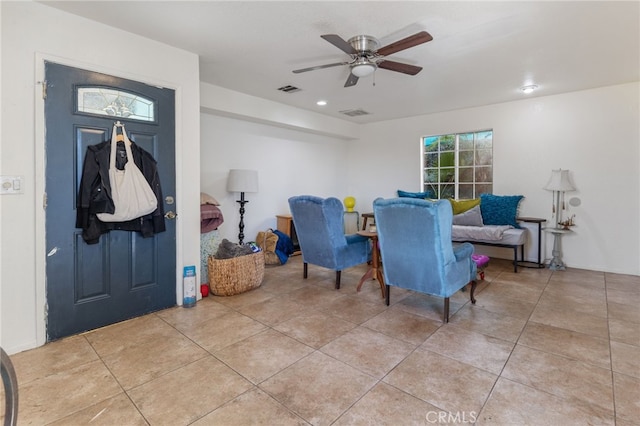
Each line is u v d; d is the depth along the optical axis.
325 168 6.23
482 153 5.17
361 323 2.66
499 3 2.23
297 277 4.01
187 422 1.54
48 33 2.25
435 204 2.44
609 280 3.80
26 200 2.20
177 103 2.94
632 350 2.18
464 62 3.27
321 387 1.81
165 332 2.48
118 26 2.53
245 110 4.44
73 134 2.37
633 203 3.98
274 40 2.80
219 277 3.25
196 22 2.49
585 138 4.24
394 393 1.75
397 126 6.00
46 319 2.30
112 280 2.61
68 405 1.66
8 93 2.11
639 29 2.58
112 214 2.49
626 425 1.50
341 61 3.28
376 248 3.47
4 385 0.93
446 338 2.38
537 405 1.64
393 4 2.24
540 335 2.41
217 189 4.57
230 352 2.19
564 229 4.32
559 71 3.52
